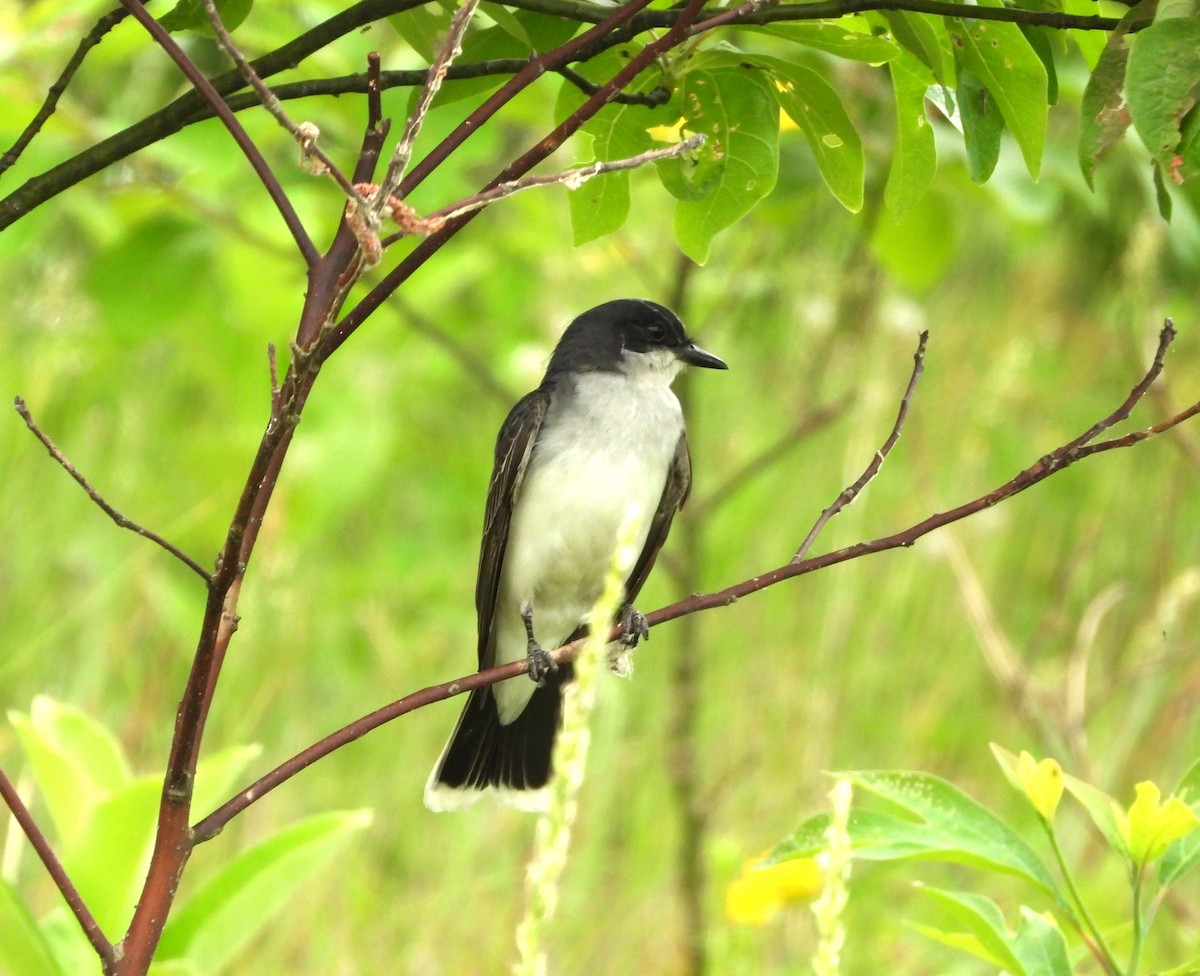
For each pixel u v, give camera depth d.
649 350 9.28
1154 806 5.34
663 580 14.41
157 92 11.80
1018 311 15.97
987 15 5.50
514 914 11.46
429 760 13.14
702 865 10.91
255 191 10.31
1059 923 6.72
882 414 14.86
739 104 6.13
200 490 13.84
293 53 5.69
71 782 6.79
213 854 12.11
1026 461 15.36
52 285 14.00
